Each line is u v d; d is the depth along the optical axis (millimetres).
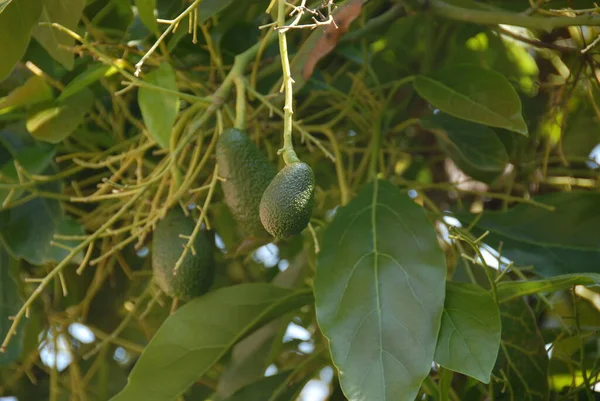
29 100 1678
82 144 1833
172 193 1628
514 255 1740
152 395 1629
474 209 1947
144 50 1764
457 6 1809
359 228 1613
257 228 1573
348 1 1662
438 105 1699
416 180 1988
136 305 1772
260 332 1854
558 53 1860
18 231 1759
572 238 1741
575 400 1722
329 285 1582
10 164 1762
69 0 1642
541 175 1917
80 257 1741
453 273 1762
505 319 1668
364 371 1530
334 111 1927
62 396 1997
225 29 1805
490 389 1669
